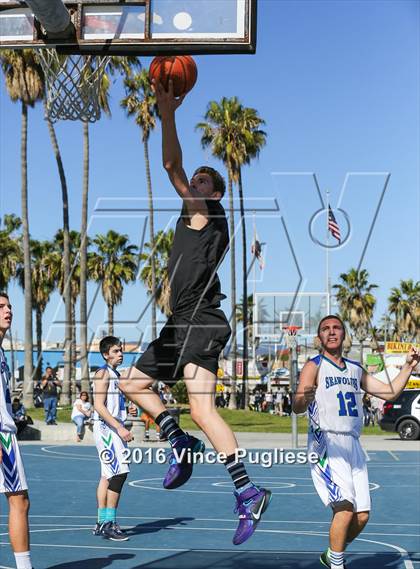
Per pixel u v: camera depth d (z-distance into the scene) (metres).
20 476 6.50
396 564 8.22
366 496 6.78
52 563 8.05
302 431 31.92
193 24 5.10
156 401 4.99
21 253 63.62
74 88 6.75
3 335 6.62
